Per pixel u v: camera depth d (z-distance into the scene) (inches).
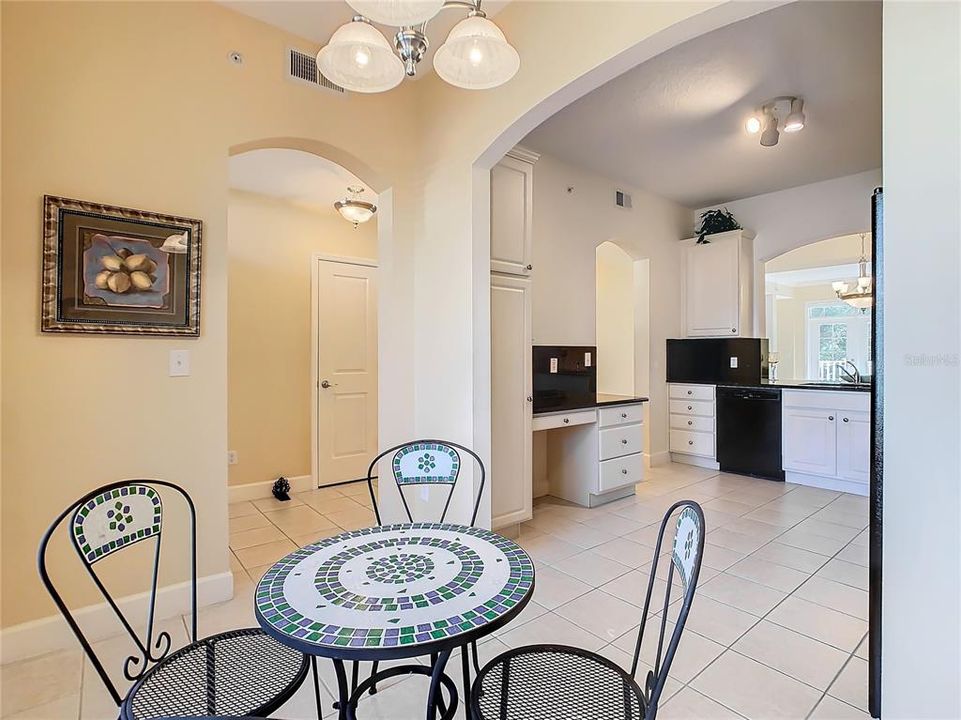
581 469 147.7
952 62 47.9
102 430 80.7
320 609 39.8
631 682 45.6
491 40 56.8
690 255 203.3
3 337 73.0
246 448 160.1
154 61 85.4
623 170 166.7
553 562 107.3
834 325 330.6
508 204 119.7
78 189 78.4
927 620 50.4
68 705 63.8
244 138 95.0
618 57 77.4
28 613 74.7
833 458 159.8
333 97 107.0
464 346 107.7
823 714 61.7
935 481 49.8
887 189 52.0
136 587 83.3
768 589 94.3
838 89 115.1
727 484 169.0
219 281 92.0
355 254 184.4
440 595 42.1
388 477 118.6
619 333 213.6
